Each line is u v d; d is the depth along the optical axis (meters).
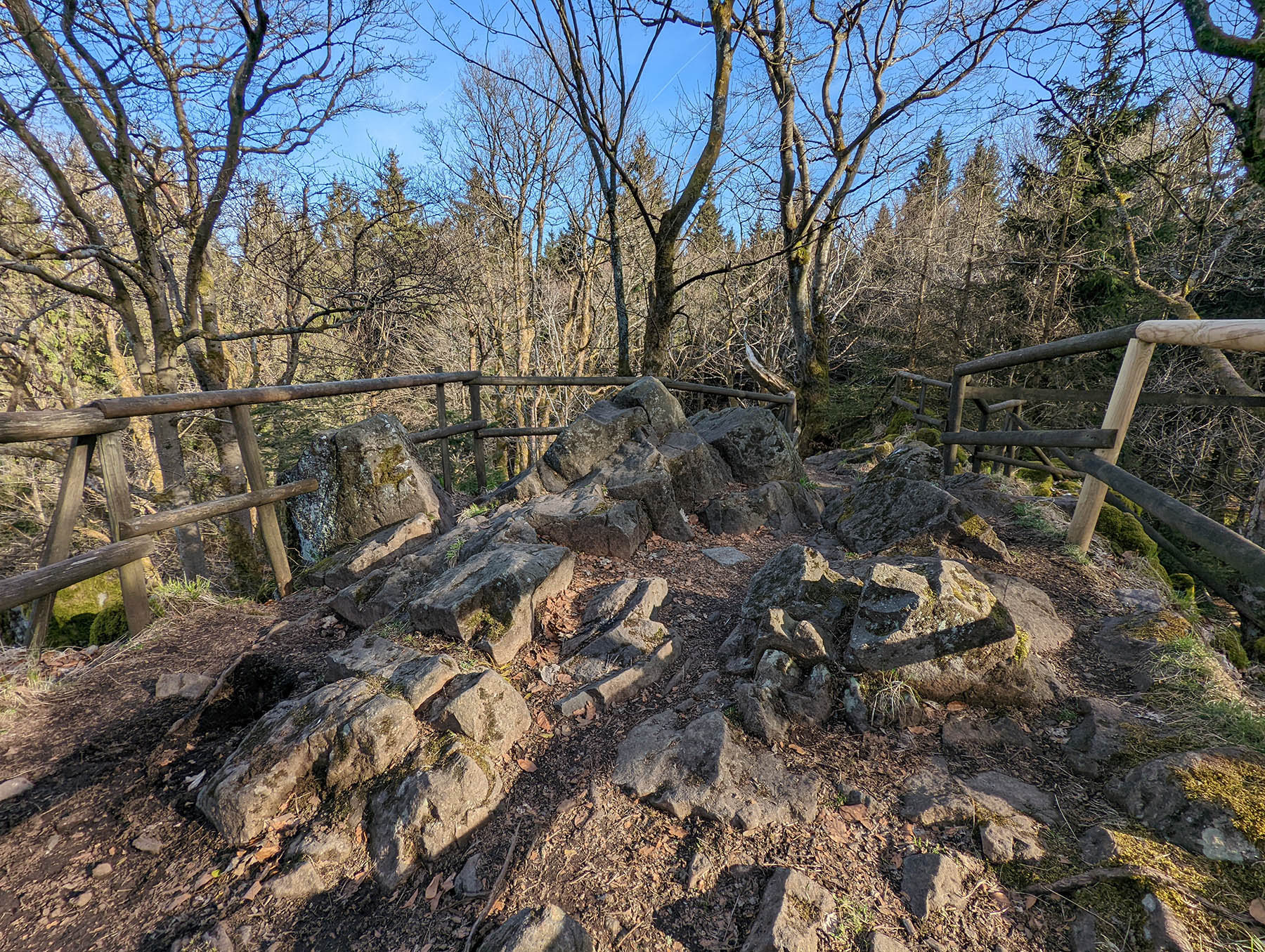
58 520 2.97
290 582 3.91
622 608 3.09
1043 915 1.63
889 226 18.41
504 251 16.55
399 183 11.23
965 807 1.92
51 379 11.58
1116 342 3.19
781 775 2.12
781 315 16.25
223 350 8.53
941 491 3.57
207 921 1.88
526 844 2.01
